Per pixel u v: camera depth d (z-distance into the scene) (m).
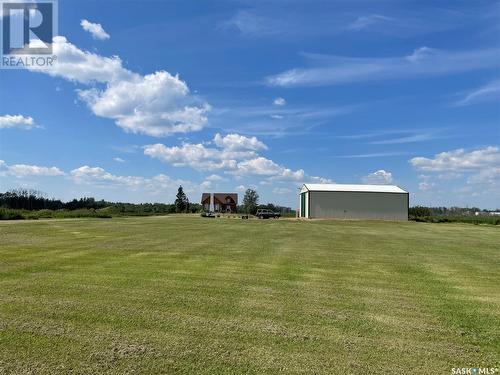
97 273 8.70
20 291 6.98
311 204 50.00
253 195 73.62
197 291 7.29
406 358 4.55
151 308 6.15
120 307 6.14
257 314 6.02
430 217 51.41
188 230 22.09
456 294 7.68
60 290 7.09
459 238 20.89
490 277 9.55
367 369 4.23
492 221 46.47
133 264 9.98
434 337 5.23
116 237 16.83
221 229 23.69
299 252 13.18
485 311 6.51
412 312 6.36
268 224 31.86
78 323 5.39
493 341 5.13
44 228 20.86
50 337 4.86
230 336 5.07
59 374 3.95
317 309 6.36
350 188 51.84
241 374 4.05
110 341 4.79
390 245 16.28
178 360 4.33
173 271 9.16
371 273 9.66
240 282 8.18
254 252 12.85
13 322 5.36
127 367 4.13
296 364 4.31
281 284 8.11
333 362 4.39
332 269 10.05
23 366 4.10
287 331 5.32
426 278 9.21
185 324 5.47
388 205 50.09
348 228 28.59
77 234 17.88
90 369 4.07
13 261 10.07
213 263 10.43
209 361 4.33
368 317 6.02
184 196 78.94
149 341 4.83
